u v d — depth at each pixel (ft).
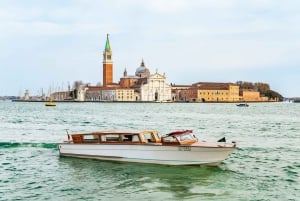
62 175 108.58
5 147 154.81
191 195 90.17
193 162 116.88
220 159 115.96
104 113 500.33
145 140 121.19
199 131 240.53
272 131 240.32
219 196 89.35
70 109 653.30
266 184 99.50
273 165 122.11
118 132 123.44
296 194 90.74
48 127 259.19
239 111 599.57
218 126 283.18
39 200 85.71
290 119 382.63
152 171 112.78
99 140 125.80
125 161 122.21
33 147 155.02
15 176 107.14
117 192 92.38
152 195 90.22
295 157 136.15
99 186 97.55
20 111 554.05
